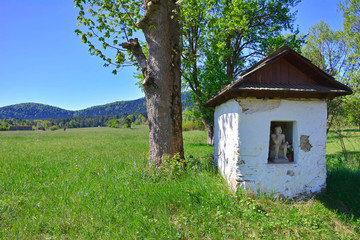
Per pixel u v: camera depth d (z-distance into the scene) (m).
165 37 7.42
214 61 15.29
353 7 16.75
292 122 6.14
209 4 10.08
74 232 4.09
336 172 7.69
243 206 5.05
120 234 3.93
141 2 9.82
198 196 5.23
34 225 4.20
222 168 7.02
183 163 7.34
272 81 5.96
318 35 17.88
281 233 4.21
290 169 5.83
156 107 7.35
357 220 4.72
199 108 17.59
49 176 7.24
